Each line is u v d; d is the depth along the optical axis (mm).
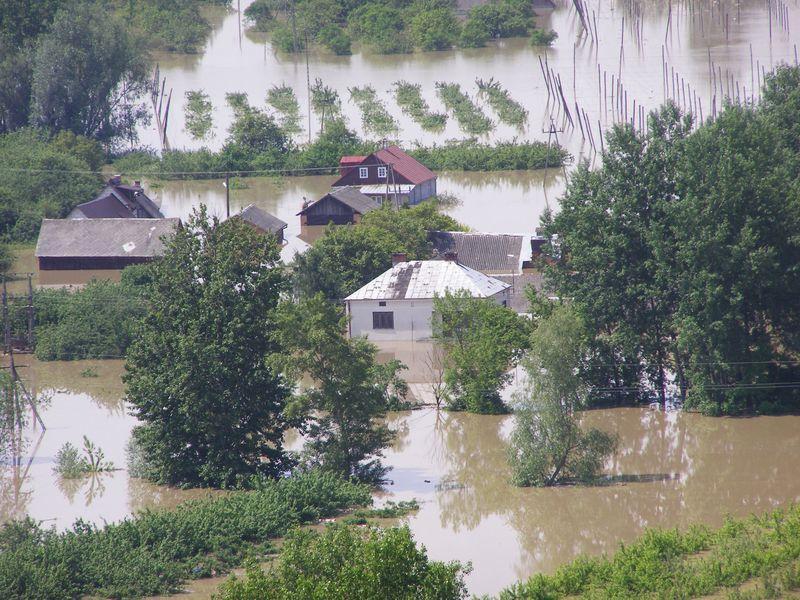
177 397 186375
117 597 143125
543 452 184750
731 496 177375
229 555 156125
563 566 143750
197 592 144875
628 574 137375
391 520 170375
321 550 111688
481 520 170000
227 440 188750
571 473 187000
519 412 186375
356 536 117938
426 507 176000
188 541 157750
